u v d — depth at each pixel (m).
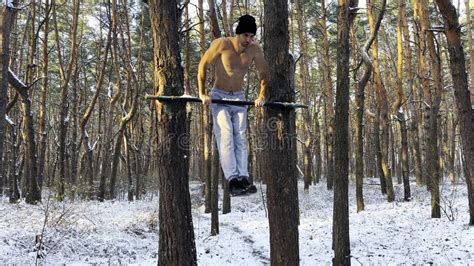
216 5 20.59
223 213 22.02
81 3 33.03
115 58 25.03
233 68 4.79
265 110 6.22
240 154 4.61
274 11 6.15
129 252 12.02
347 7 9.27
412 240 12.08
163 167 6.42
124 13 27.41
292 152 6.25
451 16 11.29
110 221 15.29
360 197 18.14
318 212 20.16
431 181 14.86
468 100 11.76
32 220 12.99
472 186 12.25
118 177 34.47
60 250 10.80
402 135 21.47
